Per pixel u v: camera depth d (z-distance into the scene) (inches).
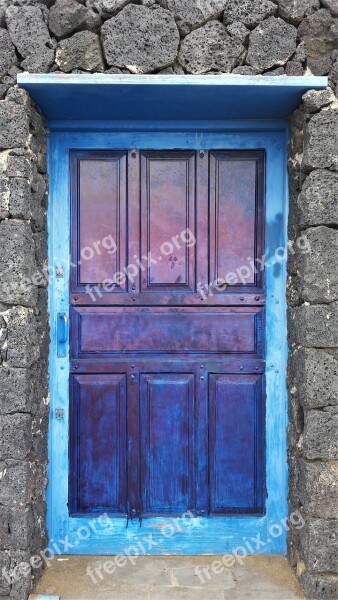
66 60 89.0
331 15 89.5
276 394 105.5
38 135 97.1
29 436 90.8
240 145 105.4
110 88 89.2
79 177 105.6
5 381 89.0
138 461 106.1
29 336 90.4
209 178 105.8
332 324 89.8
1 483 89.4
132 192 105.6
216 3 88.5
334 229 90.2
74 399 106.0
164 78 88.2
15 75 88.9
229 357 106.2
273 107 97.8
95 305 105.7
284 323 104.9
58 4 87.8
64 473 105.4
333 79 89.7
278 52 89.2
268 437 105.7
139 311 106.0
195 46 89.0
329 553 90.1
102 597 92.0
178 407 106.2
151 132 105.4
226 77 88.4
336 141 89.5
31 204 92.0
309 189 89.8
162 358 106.1
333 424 90.4
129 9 88.4
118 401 106.3
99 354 106.0
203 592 93.7
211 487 106.3
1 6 88.6
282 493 105.3
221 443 106.1
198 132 105.4
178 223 106.0
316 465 90.8
